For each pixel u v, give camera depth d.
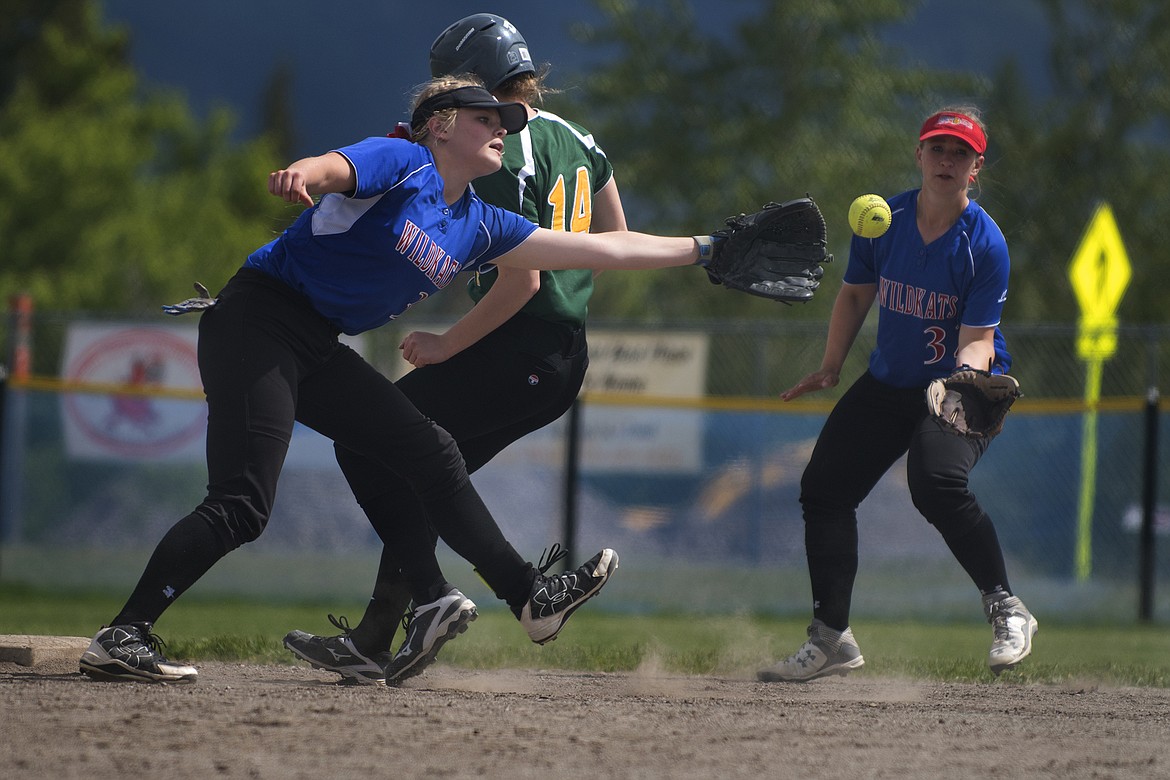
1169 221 83.00
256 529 13.44
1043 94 88.75
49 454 44.38
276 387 13.24
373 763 9.52
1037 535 42.00
